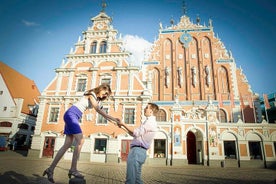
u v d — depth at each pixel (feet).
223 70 107.86
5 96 112.98
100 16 97.30
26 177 24.09
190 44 116.78
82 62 89.71
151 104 12.31
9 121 106.93
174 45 117.29
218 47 112.78
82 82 86.63
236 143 73.92
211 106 78.54
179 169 55.77
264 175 44.60
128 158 10.48
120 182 28.48
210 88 105.40
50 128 79.30
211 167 66.54
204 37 116.88
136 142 10.68
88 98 14.08
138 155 10.31
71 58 91.15
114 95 79.66
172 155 71.72
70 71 88.02
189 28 119.85
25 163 48.62
